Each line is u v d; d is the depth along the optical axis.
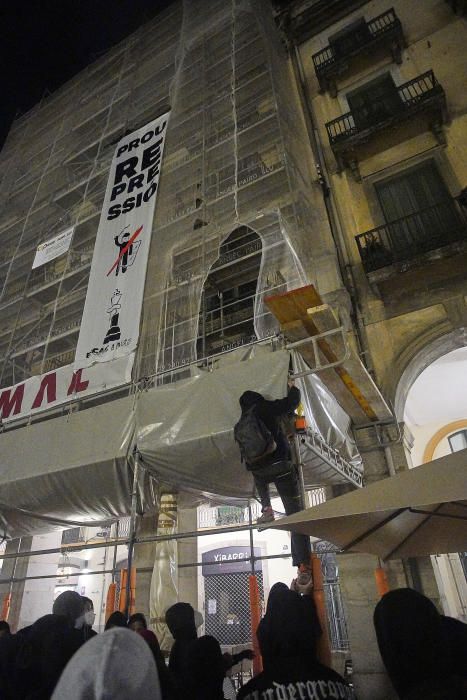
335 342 4.76
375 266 8.05
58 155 15.68
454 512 3.41
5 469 6.26
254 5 12.05
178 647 3.03
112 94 15.63
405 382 7.68
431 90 9.21
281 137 9.16
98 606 15.53
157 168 9.67
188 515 9.01
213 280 10.52
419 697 1.34
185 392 5.41
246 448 3.94
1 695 2.35
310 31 13.38
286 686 1.80
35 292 12.26
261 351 5.52
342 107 11.27
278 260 7.48
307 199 9.37
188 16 14.43
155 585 6.60
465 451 2.54
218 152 11.35
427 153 9.26
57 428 6.24
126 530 15.17
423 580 5.91
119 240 8.71
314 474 6.29
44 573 11.47
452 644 2.34
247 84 11.96
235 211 9.10
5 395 7.78
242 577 13.56
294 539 4.07
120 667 1.19
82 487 5.81
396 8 11.93
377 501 2.43
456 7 10.57
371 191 9.57
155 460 5.32
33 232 14.46
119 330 7.20
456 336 7.51
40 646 2.27
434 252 7.58
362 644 5.76
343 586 6.19
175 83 12.46
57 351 11.77
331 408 6.27
